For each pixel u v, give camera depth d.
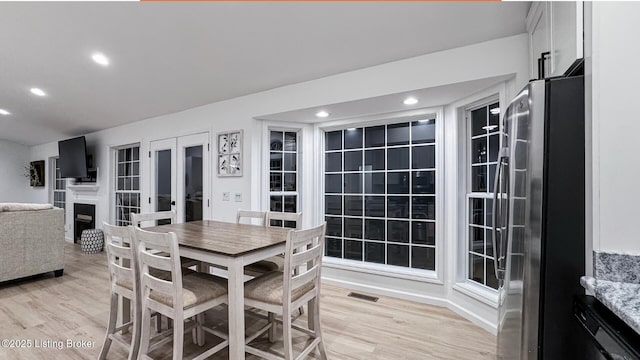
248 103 3.24
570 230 1.07
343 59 2.36
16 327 2.18
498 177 1.47
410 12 1.75
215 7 1.75
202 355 1.54
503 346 1.40
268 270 2.15
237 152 3.33
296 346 1.95
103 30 2.03
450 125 2.60
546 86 1.11
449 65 2.13
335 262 3.18
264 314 2.38
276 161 3.40
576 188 1.07
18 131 5.37
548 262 1.09
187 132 3.81
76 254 4.46
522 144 1.19
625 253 0.97
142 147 4.36
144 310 1.52
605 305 0.86
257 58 2.39
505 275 1.36
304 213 3.34
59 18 1.89
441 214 2.65
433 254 2.79
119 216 4.89
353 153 3.27
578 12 1.09
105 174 4.94
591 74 1.01
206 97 3.35
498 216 1.48
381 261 3.06
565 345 1.07
